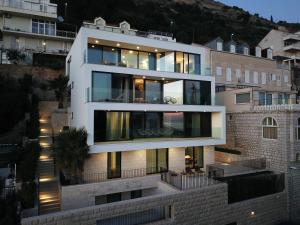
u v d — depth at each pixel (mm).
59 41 39750
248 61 33938
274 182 18219
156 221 12617
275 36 54438
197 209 13984
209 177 16719
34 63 33531
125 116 17234
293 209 18766
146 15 63594
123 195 16562
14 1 36625
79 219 10820
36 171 15852
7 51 32062
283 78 37625
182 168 19156
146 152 17969
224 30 71250
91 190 14648
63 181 15039
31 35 37250
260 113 21219
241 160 20297
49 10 38562
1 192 12109
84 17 50844
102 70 16328
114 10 56750
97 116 16234
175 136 19359
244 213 16000
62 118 23828
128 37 18031
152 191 16875
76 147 14562
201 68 21375
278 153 19594
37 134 20453
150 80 20266
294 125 19438
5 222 10547
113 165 16844
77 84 18266
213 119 20891
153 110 17578
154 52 20688
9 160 16422
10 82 25109
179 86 19703
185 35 57750
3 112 20688
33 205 12688
